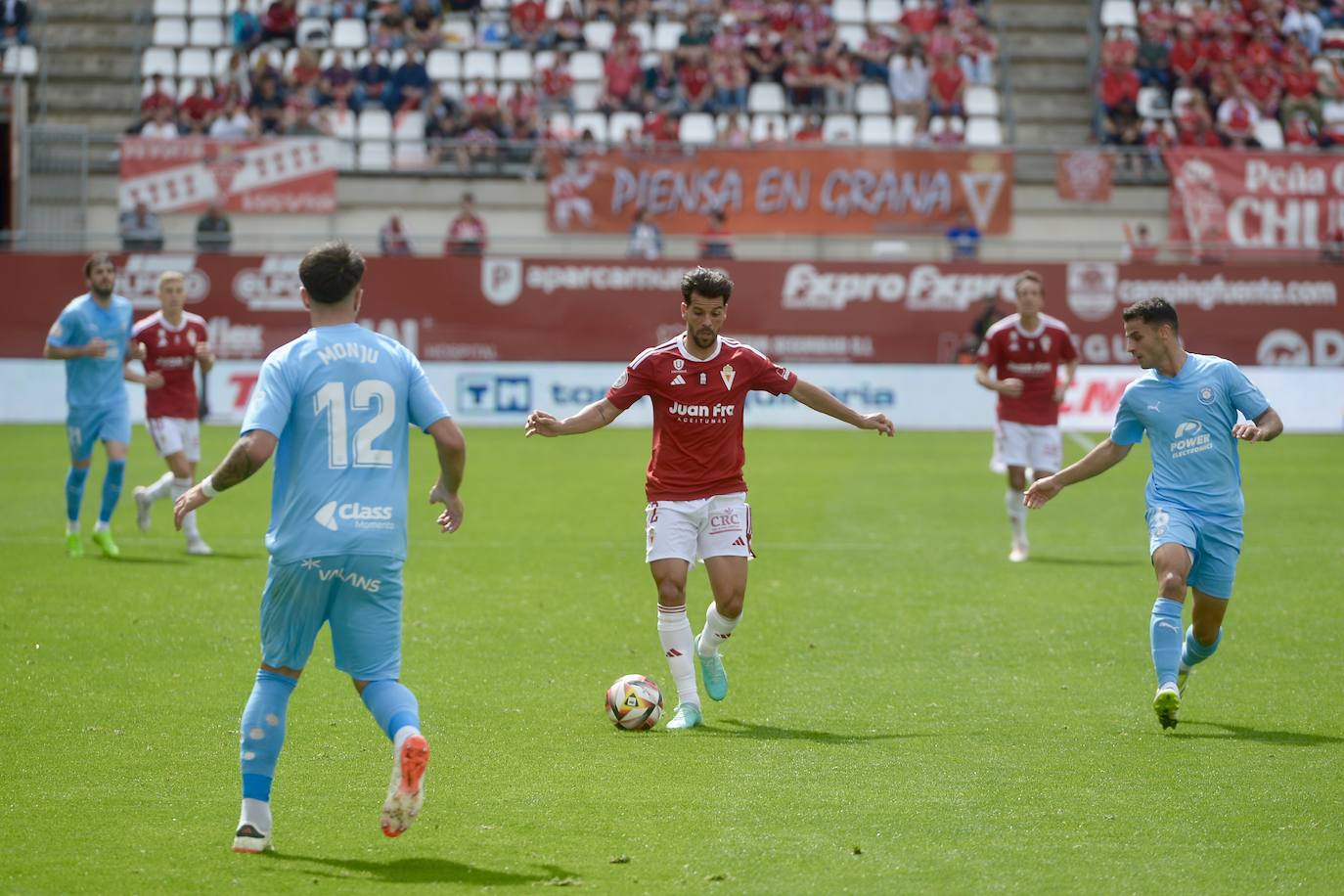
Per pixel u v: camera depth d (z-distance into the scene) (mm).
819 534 54969
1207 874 19844
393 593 20766
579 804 23016
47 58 113500
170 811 22656
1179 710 29547
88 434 47875
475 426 96375
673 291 96750
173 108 109562
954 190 100062
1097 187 101000
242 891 19078
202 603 40625
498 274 96375
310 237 99000
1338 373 96250
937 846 20969
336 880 19516
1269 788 23859
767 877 19688
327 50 115500
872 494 66562
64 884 19297
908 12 119062
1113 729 27953
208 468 73438
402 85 110562
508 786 23984
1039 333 49562
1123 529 57781
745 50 114500
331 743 26688
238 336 95375
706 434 28188
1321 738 27234
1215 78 115250
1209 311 97062
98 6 117188
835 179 100000
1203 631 28922
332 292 20938
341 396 20578
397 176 103875
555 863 20281
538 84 112062
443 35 117000
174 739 26922
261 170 98438
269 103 108625
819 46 114500
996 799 23266
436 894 19000
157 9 117625
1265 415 27766
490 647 35625
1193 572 28547
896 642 36562
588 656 34656
